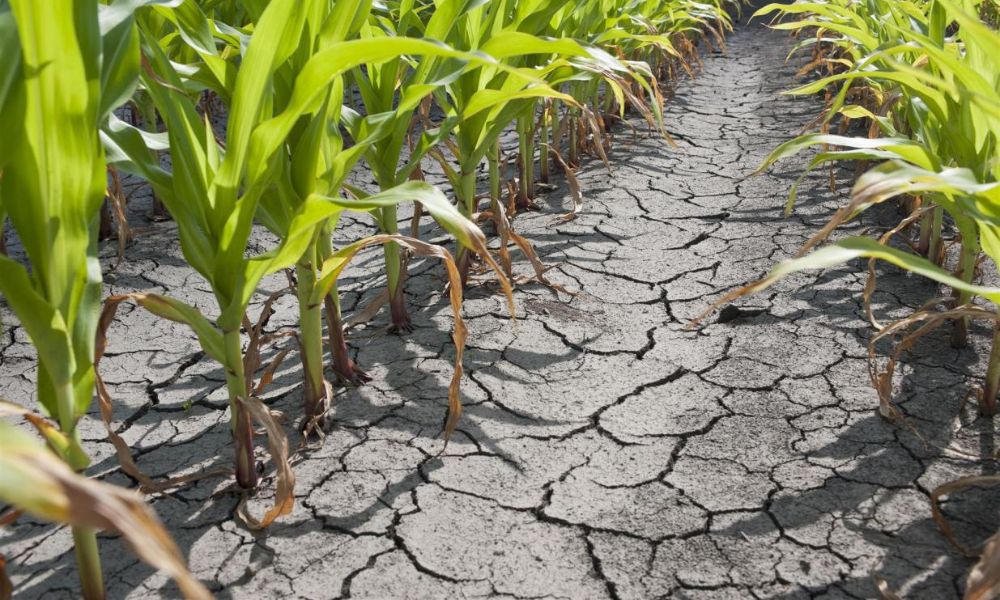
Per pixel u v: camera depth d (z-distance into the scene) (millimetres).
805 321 2477
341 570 1538
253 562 1560
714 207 3473
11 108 1088
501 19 2398
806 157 4082
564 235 3188
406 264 2396
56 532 1656
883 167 1224
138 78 1374
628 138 4555
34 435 1979
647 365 2262
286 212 1764
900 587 1460
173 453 1907
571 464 1847
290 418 2023
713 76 6152
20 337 2467
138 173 1503
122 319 2572
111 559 1570
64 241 1211
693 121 4898
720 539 1602
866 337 2357
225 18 3277
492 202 2465
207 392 2172
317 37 1697
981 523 1604
